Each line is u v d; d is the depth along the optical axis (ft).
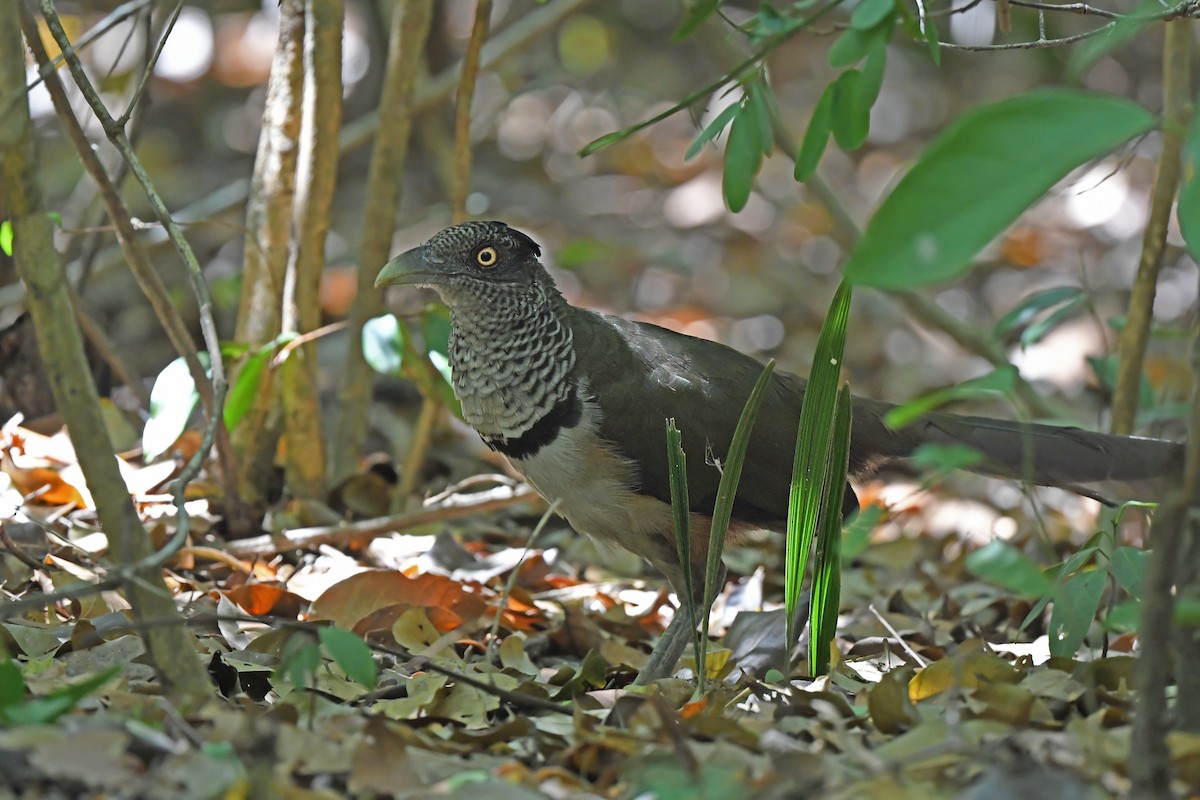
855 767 20.58
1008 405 55.11
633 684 29.01
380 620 30.40
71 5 68.59
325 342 55.57
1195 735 20.04
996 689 23.09
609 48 81.10
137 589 21.11
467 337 31.89
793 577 26.55
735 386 31.53
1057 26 62.80
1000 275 66.08
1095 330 58.13
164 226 26.40
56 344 20.38
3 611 19.94
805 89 82.28
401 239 61.67
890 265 15.03
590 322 31.76
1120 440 31.55
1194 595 19.56
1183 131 15.11
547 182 73.67
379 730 20.17
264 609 31.63
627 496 31.27
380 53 68.18
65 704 19.77
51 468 37.32
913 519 45.39
